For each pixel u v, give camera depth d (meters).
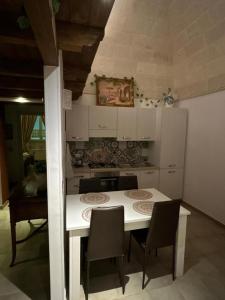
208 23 2.92
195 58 3.59
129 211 2.12
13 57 1.71
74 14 1.15
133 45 3.86
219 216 3.44
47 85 1.47
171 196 4.36
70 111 3.78
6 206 3.98
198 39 3.28
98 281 2.14
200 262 2.48
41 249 2.64
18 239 2.86
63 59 1.88
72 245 1.82
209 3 2.69
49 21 0.80
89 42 1.33
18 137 5.38
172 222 2.05
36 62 1.78
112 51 3.88
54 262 1.70
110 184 3.02
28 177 2.56
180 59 3.97
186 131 4.27
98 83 4.06
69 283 1.86
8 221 3.38
